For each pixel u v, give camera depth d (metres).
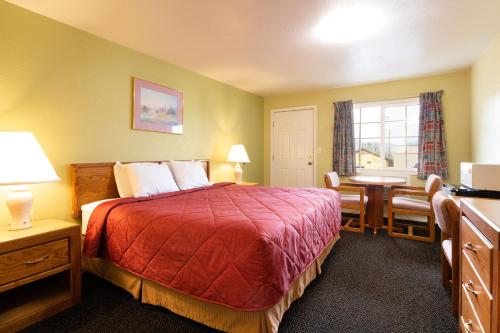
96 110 2.59
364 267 2.46
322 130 4.82
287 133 5.17
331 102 4.72
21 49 2.08
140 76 3.00
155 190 2.59
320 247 2.14
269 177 5.38
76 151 2.43
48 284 2.00
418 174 4.01
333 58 3.22
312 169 4.93
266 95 5.24
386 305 1.84
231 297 1.37
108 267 2.07
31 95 2.14
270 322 1.40
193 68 3.58
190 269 1.51
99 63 2.61
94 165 2.51
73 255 1.85
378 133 4.43
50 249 1.74
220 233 1.47
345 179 4.58
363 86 4.44
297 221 1.77
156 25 2.40
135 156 2.96
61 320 1.68
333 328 1.60
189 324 1.63
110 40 2.70
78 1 2.02
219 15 2.23
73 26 2.40
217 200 2.30
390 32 2.53
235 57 3.18
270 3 2.06
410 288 2.07
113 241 1.89
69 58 2.38
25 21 2.10
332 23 2.37
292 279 1.57
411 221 4.06
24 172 1.67
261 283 1.34
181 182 3.00
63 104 2.34
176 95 3.44
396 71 3.72
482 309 1.02
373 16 2.24
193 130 3.74
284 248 1.50
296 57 3.17
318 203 2.31
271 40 2.71
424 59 3.26
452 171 3.83
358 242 3.16
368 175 4.47
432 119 3.86
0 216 1.96
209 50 2.97
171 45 2.83
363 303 1.86
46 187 2.23
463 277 1.30
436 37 2.65
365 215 3.85
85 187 2.43
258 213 1.79
